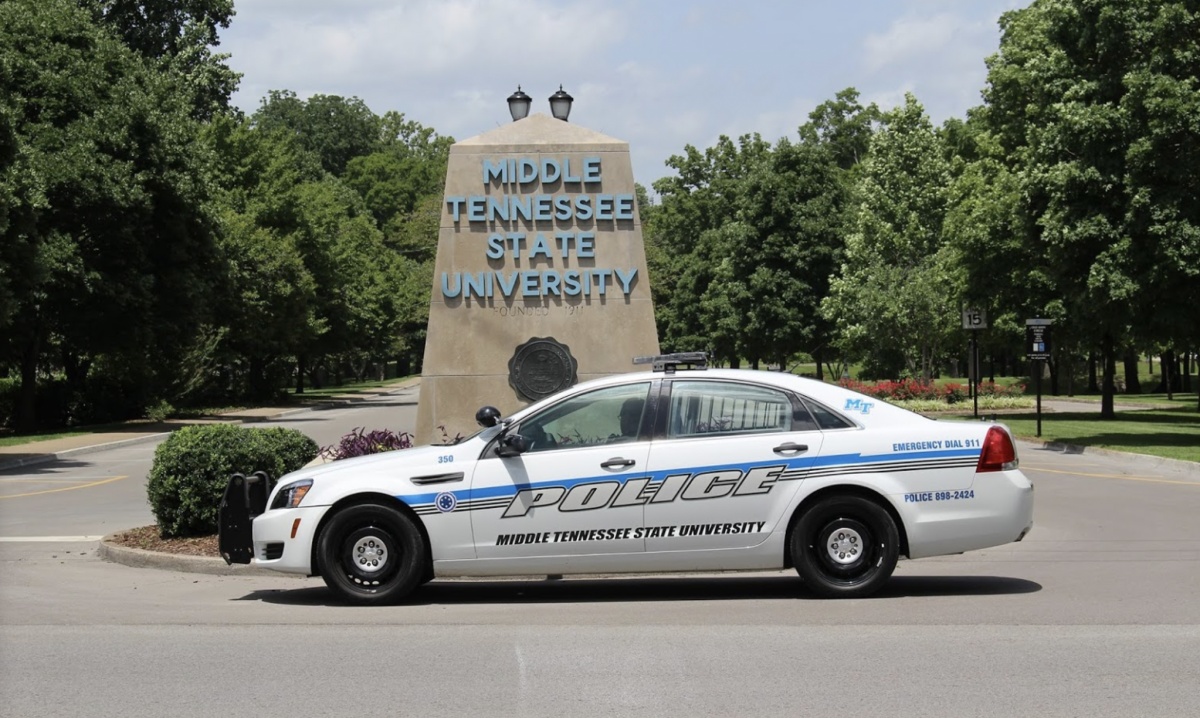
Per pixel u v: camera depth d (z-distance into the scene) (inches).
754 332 2112.5
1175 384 2583.7
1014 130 1593.3
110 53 1501.0
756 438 352.5
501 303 622.5
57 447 1186.6
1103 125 1003.9
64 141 1403.8
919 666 269.3
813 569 352.2
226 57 2187.5
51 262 1298.0
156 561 450.3
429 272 3408.0
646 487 349.4
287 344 2214.6
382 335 3270.2
